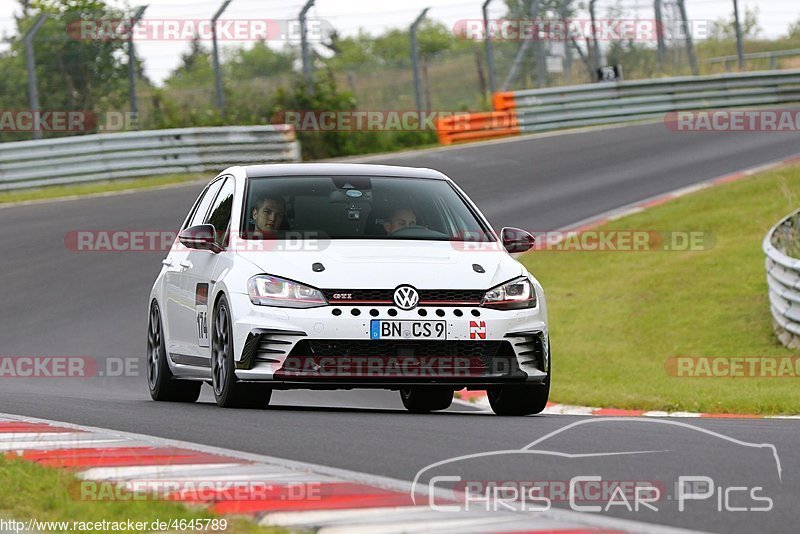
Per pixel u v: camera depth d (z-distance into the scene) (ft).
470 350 84.02
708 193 250.16
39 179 274.98
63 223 232.73
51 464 60.54
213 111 325.42
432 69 381.19
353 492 51.98
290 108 342.85
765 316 167.43
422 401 113.70
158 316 107.24
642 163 294.87
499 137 361.71
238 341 84.17
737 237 214.69
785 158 284.20
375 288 83.46
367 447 65.87
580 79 391.86
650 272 200.03
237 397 86.17
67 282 193.16
